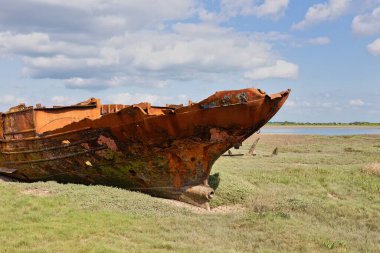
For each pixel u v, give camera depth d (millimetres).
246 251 7141
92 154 12305
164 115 10703
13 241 6852
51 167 13609
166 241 7391
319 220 9961
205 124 10641
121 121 11336
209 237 7805
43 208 8961
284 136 52750
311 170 16672
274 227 8477
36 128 13914
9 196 9820
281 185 14086
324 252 7199
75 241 7027
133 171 12094
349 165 18953
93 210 9141
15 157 14695
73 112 15570
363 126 157500
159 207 10039
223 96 10289
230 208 11375
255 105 10117
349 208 10789
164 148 11312
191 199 11469
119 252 6445
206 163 11383
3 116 15438
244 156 24297
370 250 7594
